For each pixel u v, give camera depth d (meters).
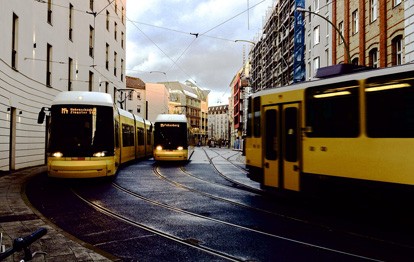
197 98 126.00
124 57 43.00
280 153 10.62
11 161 18.06
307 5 34.62
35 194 11.58
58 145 13.38
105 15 34.53
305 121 9.76
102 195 11.55
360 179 8.16
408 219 8.50
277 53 53.31
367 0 21.69
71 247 5.95
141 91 68.00
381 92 7.88
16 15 17.78
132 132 24.86
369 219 8.52
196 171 19.58
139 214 8.84
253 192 12.50
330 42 28.23
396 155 7.47
